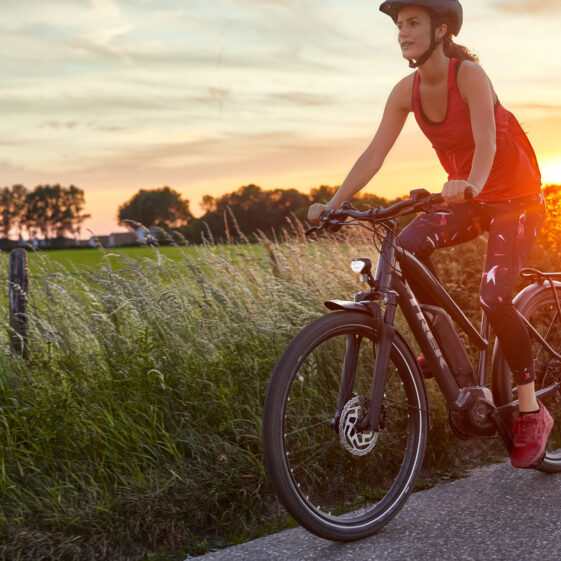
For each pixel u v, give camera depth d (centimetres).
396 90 327
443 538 281
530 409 326
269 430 265
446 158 328
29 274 492
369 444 295
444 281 501
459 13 303
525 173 320
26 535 301
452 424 317
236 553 284
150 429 372
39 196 13075
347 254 580
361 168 329
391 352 302
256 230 575
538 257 512
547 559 257
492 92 313
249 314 469
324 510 344
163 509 332
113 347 424
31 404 373
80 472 344
